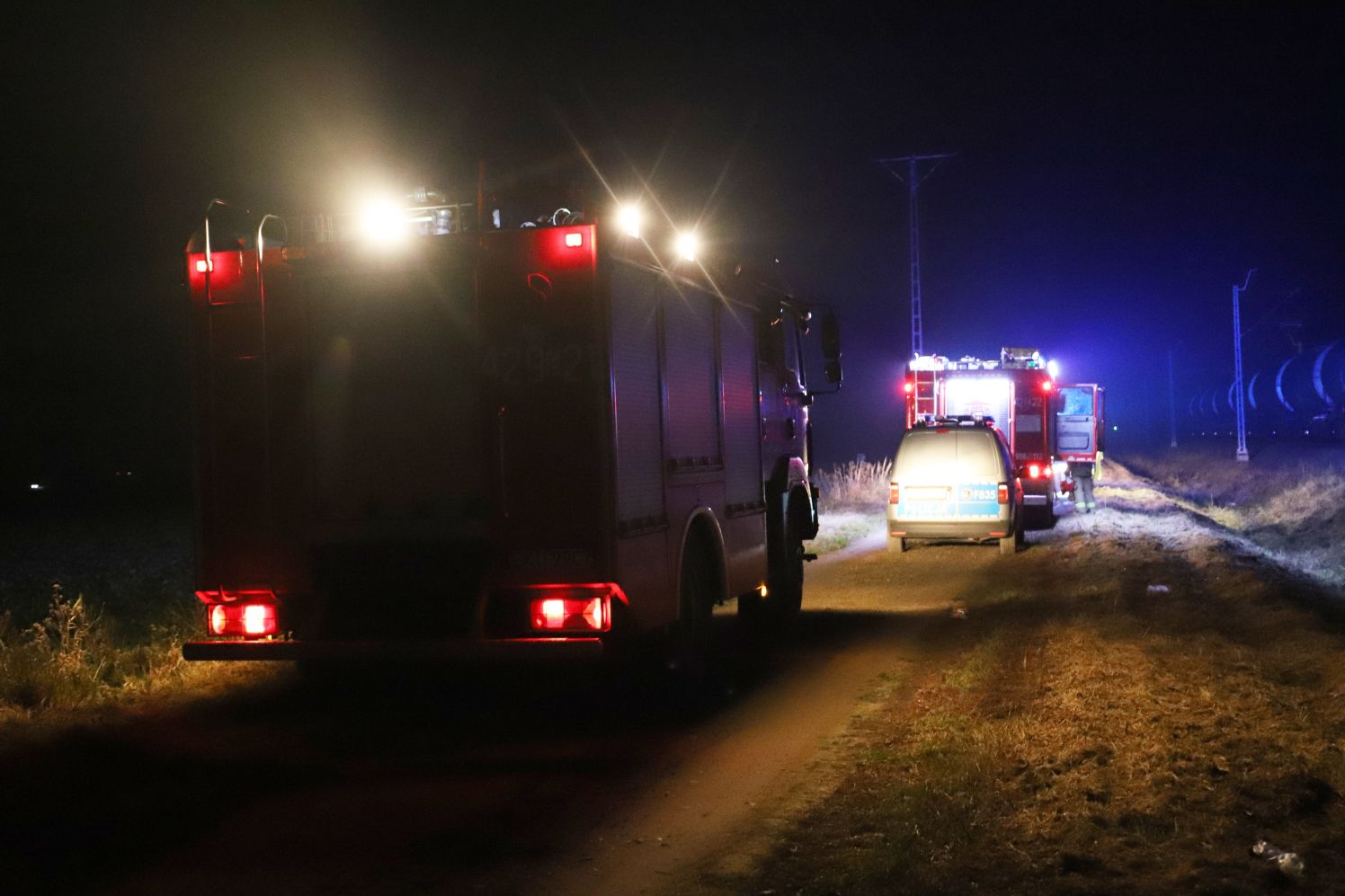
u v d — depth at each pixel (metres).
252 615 9.09
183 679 10.22
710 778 7.41
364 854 6.09
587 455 8.45
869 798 6.83
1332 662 9.38
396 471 8.78
